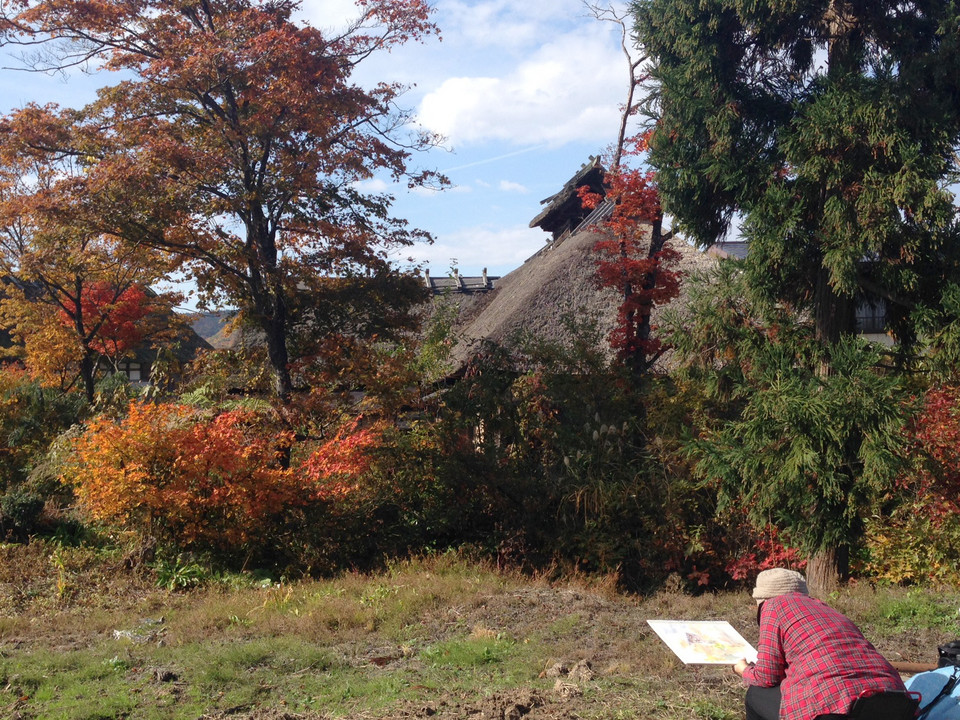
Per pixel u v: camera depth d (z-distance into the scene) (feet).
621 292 61.72
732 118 38.70
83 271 61.93
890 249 36.58
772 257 37.06
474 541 51.90
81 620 34.60
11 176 59.77
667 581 47.24
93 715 21.56
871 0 37.86
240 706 22.33
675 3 40.45
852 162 36.01
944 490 40.86
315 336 59.67
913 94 35.86
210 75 53.31
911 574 41.29
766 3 37.60
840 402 34.71
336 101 53.88
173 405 46.65
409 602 33.88
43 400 67.15
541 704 20.24
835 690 13.05
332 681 24.48
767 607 14.35
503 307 77.66
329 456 48.91
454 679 23.80
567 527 51.13
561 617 31.58
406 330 63.10
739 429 38.42
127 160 51.65
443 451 54.90
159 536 45.32
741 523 48.19
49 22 54.08
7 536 48.19
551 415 55.98
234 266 57.67
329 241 58.90
